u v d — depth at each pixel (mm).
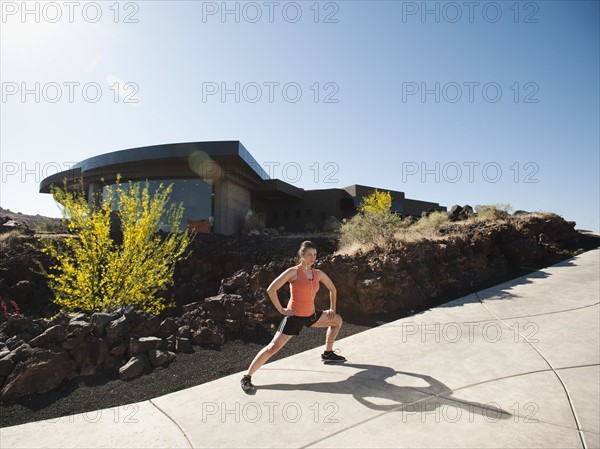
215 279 11641
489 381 3912
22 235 11914
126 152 23062
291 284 4184
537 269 9250
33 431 3275
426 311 6551
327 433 3076
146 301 8062
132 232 7664
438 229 11836
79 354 4617
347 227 12242
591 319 5605
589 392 3596
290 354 4996
